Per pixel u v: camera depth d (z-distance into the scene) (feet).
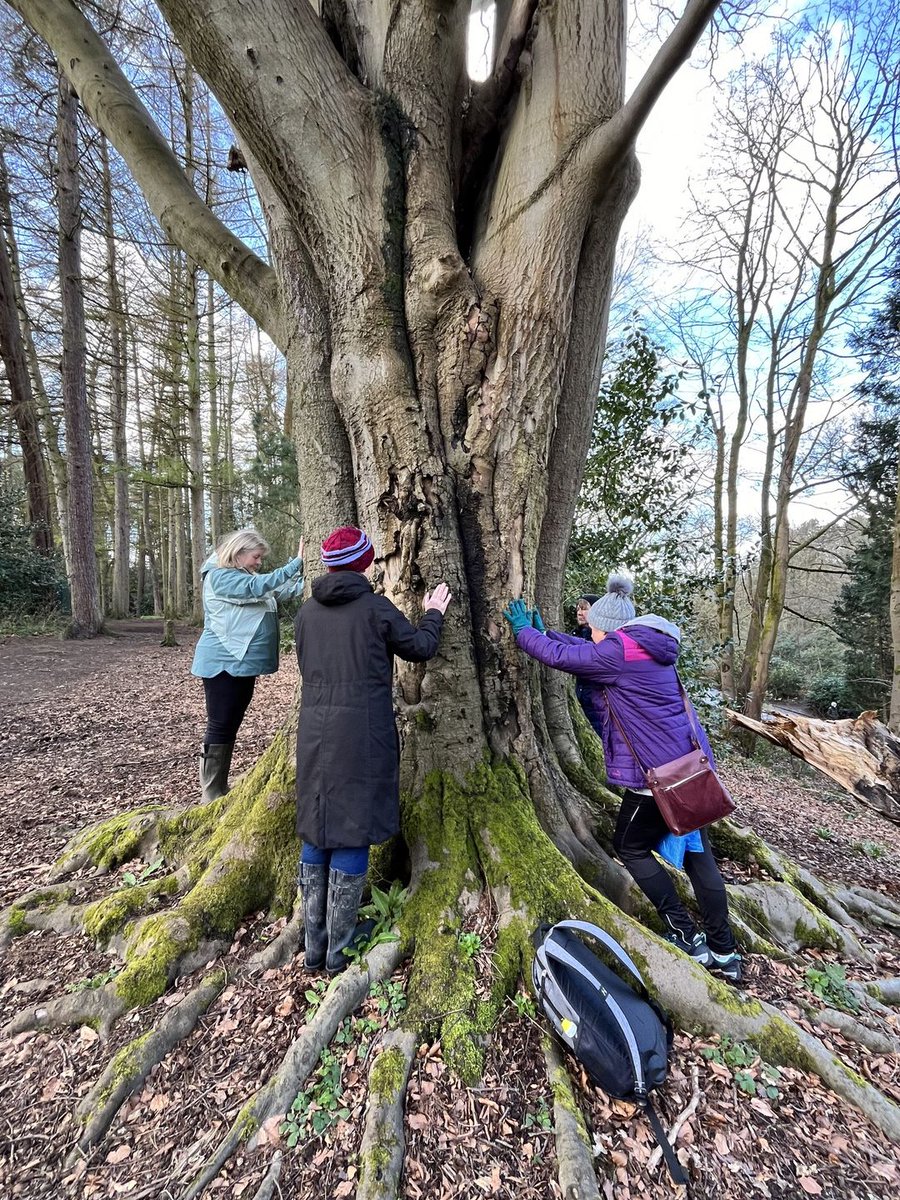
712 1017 6.53
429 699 8.46
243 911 8.14
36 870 10.34
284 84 7.79
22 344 48.93
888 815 10.05
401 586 8.34
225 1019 6.76
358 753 6.64
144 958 7.30
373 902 7.88
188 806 11.76
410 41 8.70
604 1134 5.47
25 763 15.98
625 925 7.21
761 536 39.70
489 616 8.78
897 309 34.35
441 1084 5.81
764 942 8.44
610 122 7.69
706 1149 5.37
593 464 20.27
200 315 45.93
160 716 21.56
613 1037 5.64
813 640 56.24
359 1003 6.61
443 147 8.96
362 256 8.46
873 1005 7.63
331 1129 5.48
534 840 7.91
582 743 11.46
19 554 48.80
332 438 9.27
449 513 8.52
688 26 6.05
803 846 14.60
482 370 8.68
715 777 7.12
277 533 52.24
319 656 6.94
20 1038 6.70
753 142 35.73
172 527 80.33
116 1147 5.53
